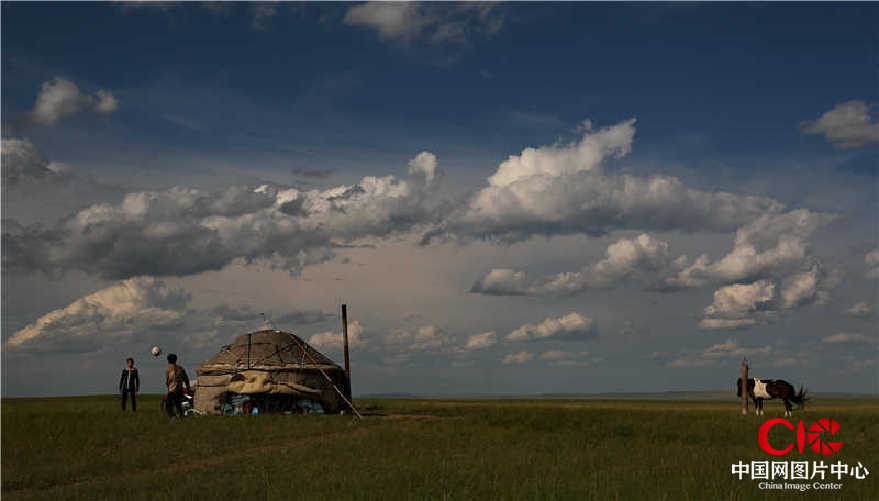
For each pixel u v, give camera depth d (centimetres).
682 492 1377
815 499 1364
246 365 3428
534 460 1855
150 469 1905
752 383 3428
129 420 2770
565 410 4119
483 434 2484
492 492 1412
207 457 2084
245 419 2897
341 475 1625
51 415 2906
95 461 1953
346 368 3438
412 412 3606
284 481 1569
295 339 3616
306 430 2564
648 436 2436
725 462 1795
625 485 1458
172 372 2931
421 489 1428
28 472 1784
